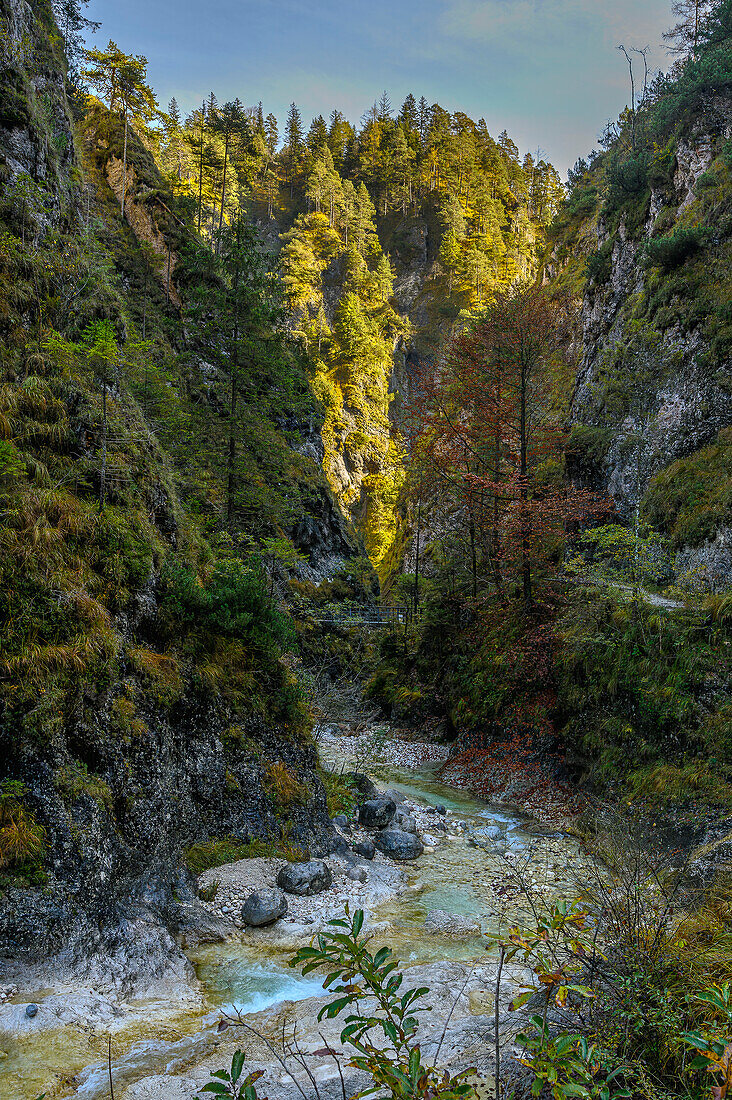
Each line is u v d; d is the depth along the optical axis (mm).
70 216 14078
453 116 126688
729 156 25266
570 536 26156
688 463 21203
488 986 6699
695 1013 3156
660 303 25500
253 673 12938
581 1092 2311
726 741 12836
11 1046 5859
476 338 26062
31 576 8703
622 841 7016
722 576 17312
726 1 32719
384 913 10031
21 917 7008
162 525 12586
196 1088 4992
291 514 28156
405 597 37875
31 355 10664
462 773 20359
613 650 16891
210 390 31953
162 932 7996
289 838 11664
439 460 26969
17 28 14414
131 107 42719
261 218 106438
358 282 96812
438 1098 2180
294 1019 6512
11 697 7859
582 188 53312
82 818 7863
